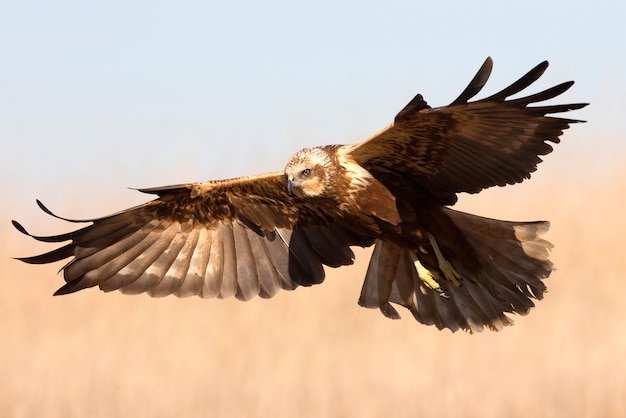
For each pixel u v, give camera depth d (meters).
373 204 10.62
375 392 15.65
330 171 10.62
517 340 16.47
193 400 15.62
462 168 10.30
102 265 10.98
